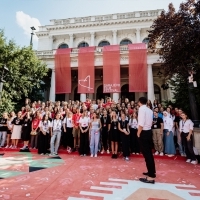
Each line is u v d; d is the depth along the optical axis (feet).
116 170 16.42
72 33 76.23
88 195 10.86
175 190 11.91
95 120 23.59
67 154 24.06
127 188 12.10
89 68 52.70
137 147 23.77
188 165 18.89
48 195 10.73
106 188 12.03
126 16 73.10
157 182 13.42
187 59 25.84
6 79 39.45
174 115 26.08
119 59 51.60
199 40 22.95
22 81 42.73
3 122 28.68
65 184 12.59
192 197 10.87
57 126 24.08
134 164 18.83
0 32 40.98
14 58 40.34
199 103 28.30
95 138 23.02
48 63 57.57
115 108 27.78
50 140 25.45
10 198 10.21
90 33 74.84
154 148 24.91
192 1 25.59
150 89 50.29
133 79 49.49
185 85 31.99
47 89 63.87
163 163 19.71
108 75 50.98
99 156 22.91
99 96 66.64
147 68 51.78
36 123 26.63
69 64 54.70
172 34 26.21
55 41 79.30
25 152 25.29
